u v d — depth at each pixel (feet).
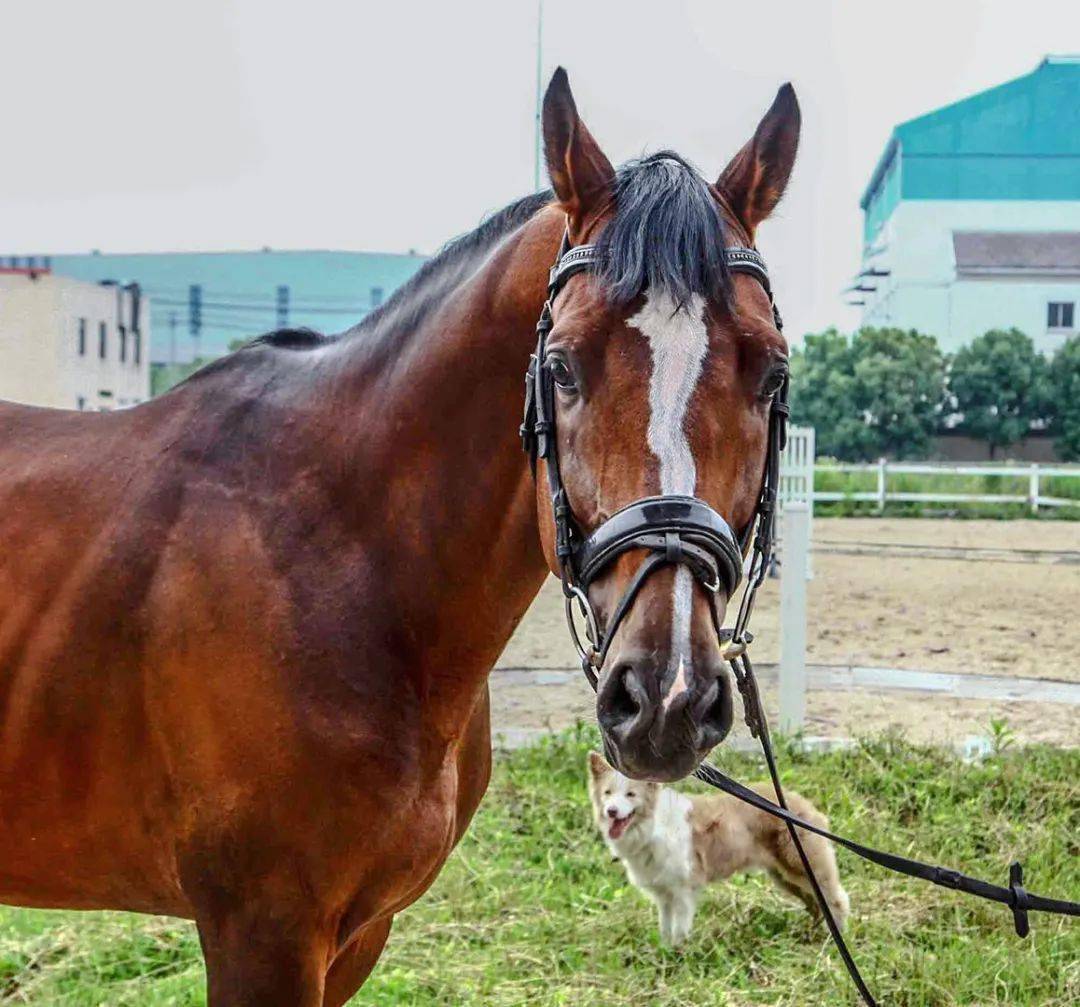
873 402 86.22
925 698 25.16
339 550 7.22
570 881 15.71
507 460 7.22
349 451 7.40
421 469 7.29
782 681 21.72
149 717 7.11
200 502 7.29
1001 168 92.07
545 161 6.72
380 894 7.18
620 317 6.12
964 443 86.53
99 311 80.79
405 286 7.83
